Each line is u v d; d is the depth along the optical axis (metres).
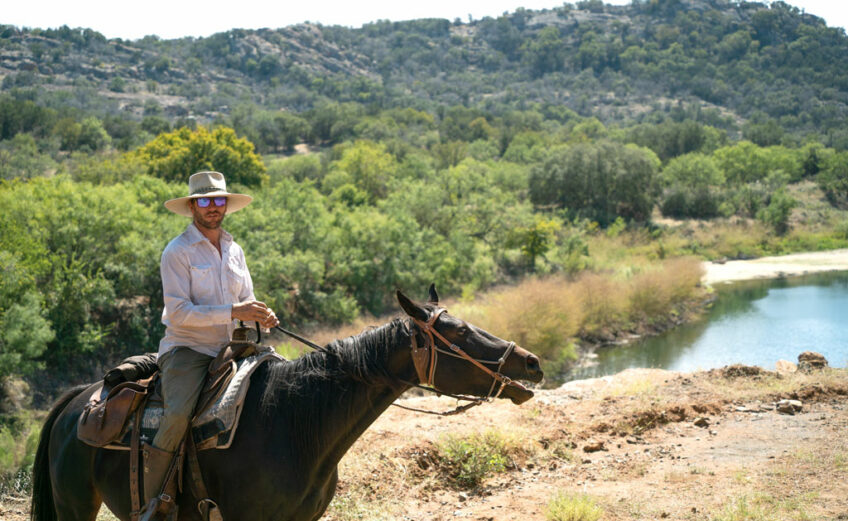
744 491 6.03
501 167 74.62
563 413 8.69
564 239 48.78
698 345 27.48
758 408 8.61
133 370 3.98
